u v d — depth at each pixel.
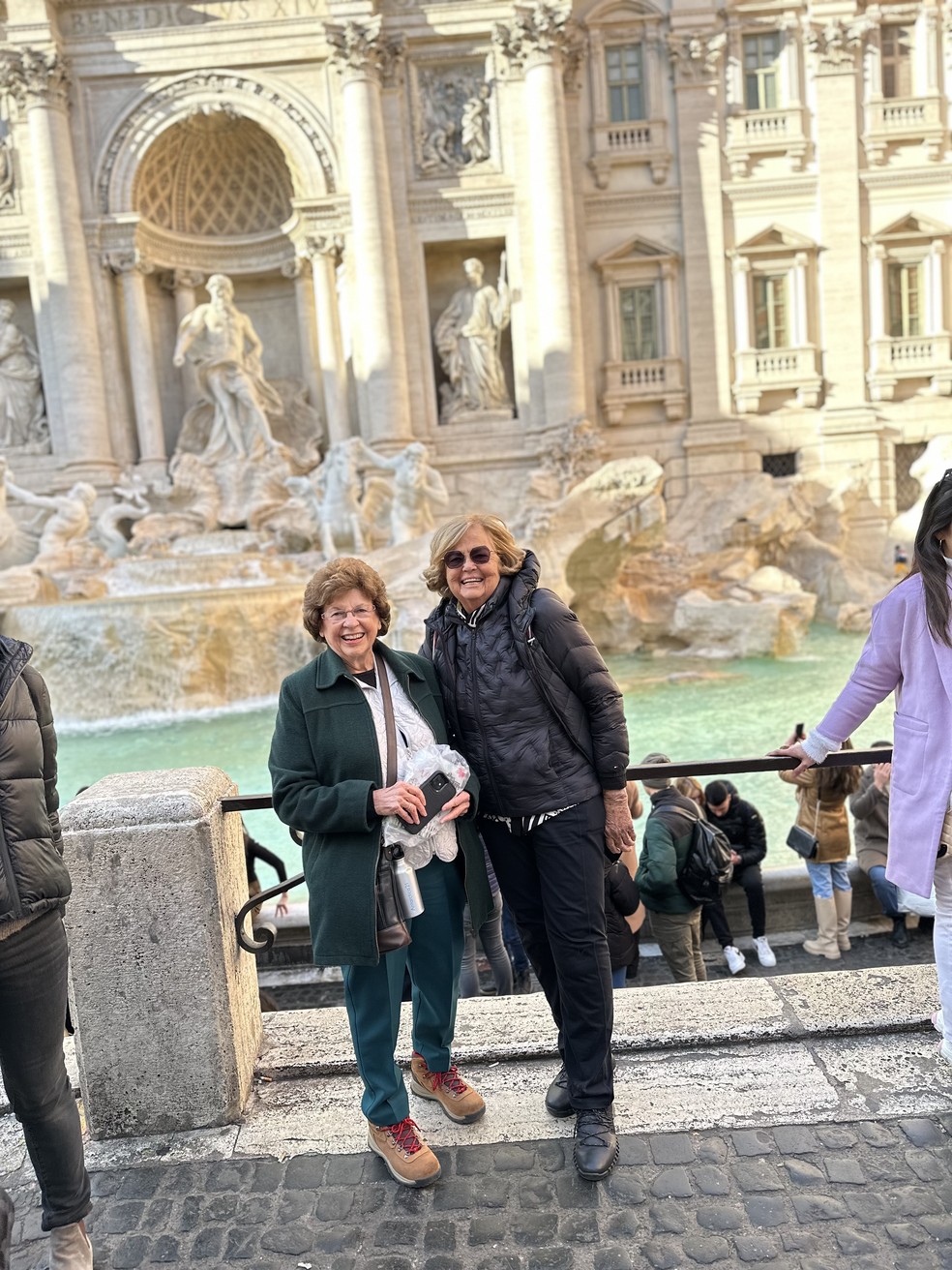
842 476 29.58
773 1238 2.85
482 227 28.16
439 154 27.97
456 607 3.35
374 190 26.88
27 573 21.09
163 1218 3.12
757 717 14.80
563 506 20.12
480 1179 3.20
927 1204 2.94
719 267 29.22
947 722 3.12
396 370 27.52
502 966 5.52
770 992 4.10
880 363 29.39
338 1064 3.85
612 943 5.16
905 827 3.22
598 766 3.23
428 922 3.32
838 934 6.92
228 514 26.59
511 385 29.58
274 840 10.20
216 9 26.83
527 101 27.27
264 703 17.33
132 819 3.42
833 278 29.23
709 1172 3.14
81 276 27.16
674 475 30.06
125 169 27.23
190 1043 3.52
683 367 29.72
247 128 28.11
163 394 29.59
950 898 3.32
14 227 27.42
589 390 29.78
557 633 3.19
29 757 2.57
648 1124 3.40
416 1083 3.66
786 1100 3.47
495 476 28.86
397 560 18.80
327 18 26.48
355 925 3.02
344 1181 3.24
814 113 28.83
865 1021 3.83
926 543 3.10
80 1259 2.86
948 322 29.61
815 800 6.69
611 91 29.02
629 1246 2.86
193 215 29.50
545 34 26.66
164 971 3.48
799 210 29.22
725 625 20.91
